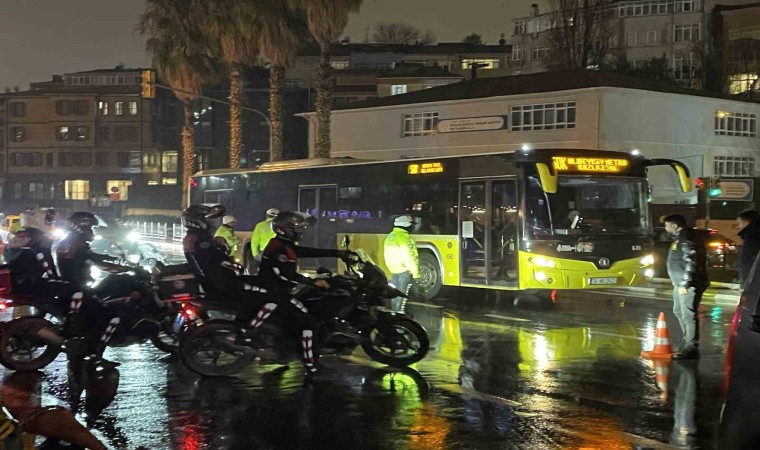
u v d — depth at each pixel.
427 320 15.05
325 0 36.16
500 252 16.59
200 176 27.25
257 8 39.59
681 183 16.78
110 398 9.02
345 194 20.58
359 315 10.16
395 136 47.84
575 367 10.63
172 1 45.78
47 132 80.94
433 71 67.38
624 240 16.39
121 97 79.94
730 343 4.59
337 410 8.46
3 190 81.44
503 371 10.39
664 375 10.14
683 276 11.11
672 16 71.81
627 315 15.73
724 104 44.44
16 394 9.18
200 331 9.85
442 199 17.88
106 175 80.31
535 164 15.43
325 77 37.88
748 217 10.91
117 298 10.41
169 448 7.19
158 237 47.31
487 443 7.27
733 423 4.48
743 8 69.19
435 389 9.38
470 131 44.81
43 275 10.45
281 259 9.78
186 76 46.38
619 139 40.25
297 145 73.44
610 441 7.33
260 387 9.55
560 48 56.84
